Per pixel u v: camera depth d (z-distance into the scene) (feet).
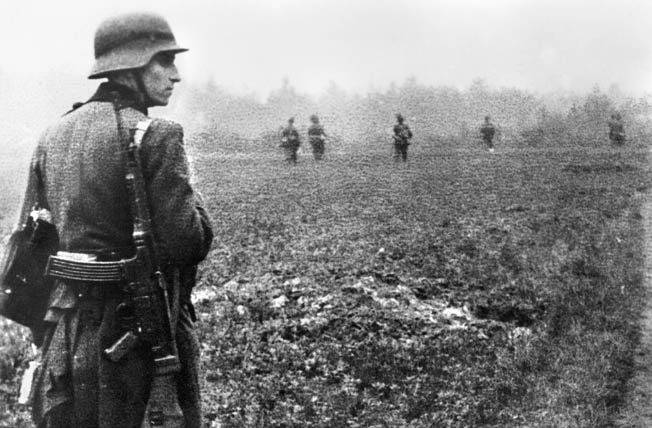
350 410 17.76
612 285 29.25
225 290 28.99
